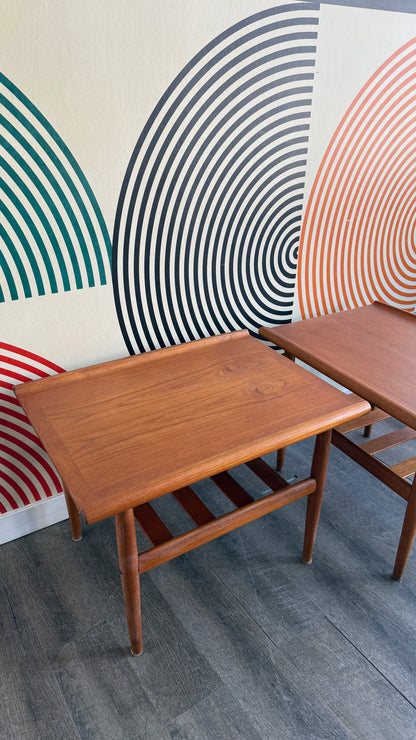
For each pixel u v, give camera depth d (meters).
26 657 1.38
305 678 1.34
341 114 1.81
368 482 2.03
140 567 1.25
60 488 1.79
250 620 1.49
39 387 1.42
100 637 1.44
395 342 1.73
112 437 1.21
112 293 1.61
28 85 1.25
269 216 1.83
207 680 1.33
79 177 1.41
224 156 1.62
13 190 1.33
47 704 1.28
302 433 1.24
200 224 1.68
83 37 1.26
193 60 1.44
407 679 1.34
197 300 1.80
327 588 1.59
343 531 1.79
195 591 1.57
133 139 1.45
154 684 1.32
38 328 1.52
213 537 1.38
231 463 1.14
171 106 1.46
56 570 1.63
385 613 1.51
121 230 1.54
